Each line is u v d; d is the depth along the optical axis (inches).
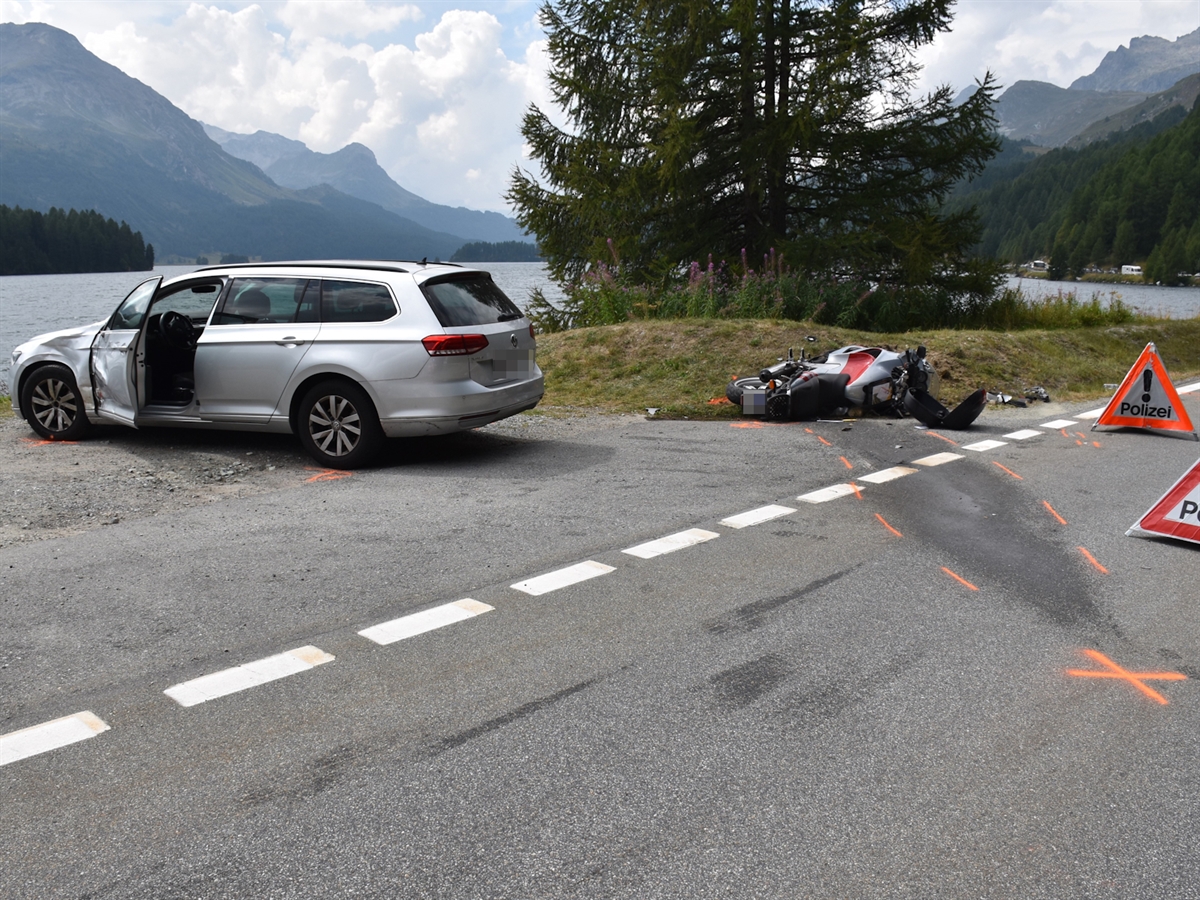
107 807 112.7
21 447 348.2
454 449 351.9
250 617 176.2
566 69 778.2
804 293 657.6
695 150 738.8
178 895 96.3
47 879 98.9
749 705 139.5
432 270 318.7
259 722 134.4
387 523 243.6
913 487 283.3
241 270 334.6
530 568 205.3
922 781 118.3
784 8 714.8
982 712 137.1
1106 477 297.4
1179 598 186.5
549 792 115.7
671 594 188.2
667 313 642.2
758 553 216.1
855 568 205.2
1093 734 130.6
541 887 97.4
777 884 97.9
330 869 100.5
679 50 703.1
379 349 303.7
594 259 777.6
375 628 170.4
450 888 97.3
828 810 111.9
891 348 518.9
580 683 147.1
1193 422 415.2
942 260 749.3
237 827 108.4
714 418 427.2
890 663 154.6
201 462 322.0
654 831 107.4
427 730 131.9
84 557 214.4
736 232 804.6
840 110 689.0
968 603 183.5
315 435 315.3
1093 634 167.6
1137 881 98.7
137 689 145.4
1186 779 118.7
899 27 717.3
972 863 101.7
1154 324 754.2
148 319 345.7
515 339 332.2
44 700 141.8
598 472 308.5
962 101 728.3
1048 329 721.6
